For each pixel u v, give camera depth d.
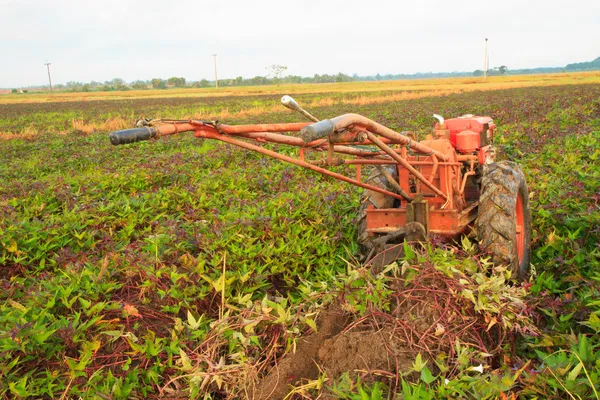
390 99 44.41
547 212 6.15
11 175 13.35
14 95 108.12
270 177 9.86
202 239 5.38
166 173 10.80
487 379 3.25
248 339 3.58
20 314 3.71
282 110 36.16
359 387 2.95
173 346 3.53
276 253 5.25
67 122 32.44
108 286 4.15
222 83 195.25
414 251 4.12
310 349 3.61
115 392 3.22
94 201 8.38
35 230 5.94
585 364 3.03
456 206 5.05
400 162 4.25
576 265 4.75
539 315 4.07
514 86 62.66
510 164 5.32
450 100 36.03
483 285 3.68
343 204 7.35
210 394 3.46
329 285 4.34
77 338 3.50
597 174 7.69
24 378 3.14
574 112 18.44
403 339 3.46
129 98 75.69
